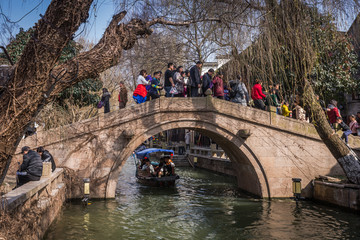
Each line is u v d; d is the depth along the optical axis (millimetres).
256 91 12062
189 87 12602
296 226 8336
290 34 9203
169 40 18969
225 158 18266
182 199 11789
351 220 8867
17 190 6074
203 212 9820
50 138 10758
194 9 8094
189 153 23766
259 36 9422
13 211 5074
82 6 3668
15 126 3568
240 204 10922
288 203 11094
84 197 10461
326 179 11195
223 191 13555
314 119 10406
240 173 13844
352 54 14469
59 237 7219
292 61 10016
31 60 3494
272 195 11844
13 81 3525
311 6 8828
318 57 10281
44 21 3518
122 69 21594
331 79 14438
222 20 8383
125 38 4449
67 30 3592
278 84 11305
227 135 11812
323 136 10469
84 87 14289
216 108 11766
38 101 3654
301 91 10281
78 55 4000
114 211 9773
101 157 11367
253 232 7867
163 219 8992
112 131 11453
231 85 12312
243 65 11016
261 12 8750
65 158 11125
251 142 11852
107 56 4105
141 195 12562
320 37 9859
